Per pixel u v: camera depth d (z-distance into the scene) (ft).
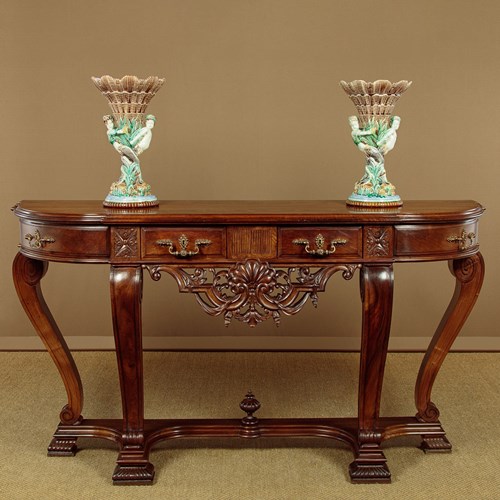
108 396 12.64
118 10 14.10
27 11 14.08
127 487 9.85
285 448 10.89
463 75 14.30
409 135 14.42
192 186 14.48
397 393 12.77
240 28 14.14
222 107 14.29
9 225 14.60
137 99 9.95
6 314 14.87
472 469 10.30
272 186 14.48
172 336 14.90
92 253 9.67
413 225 9.73
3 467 10.32
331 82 14.24
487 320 14.93
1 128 14.34
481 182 14.53
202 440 11.12
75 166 14.42
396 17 14.16
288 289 9.77
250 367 13.96
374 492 9.73
